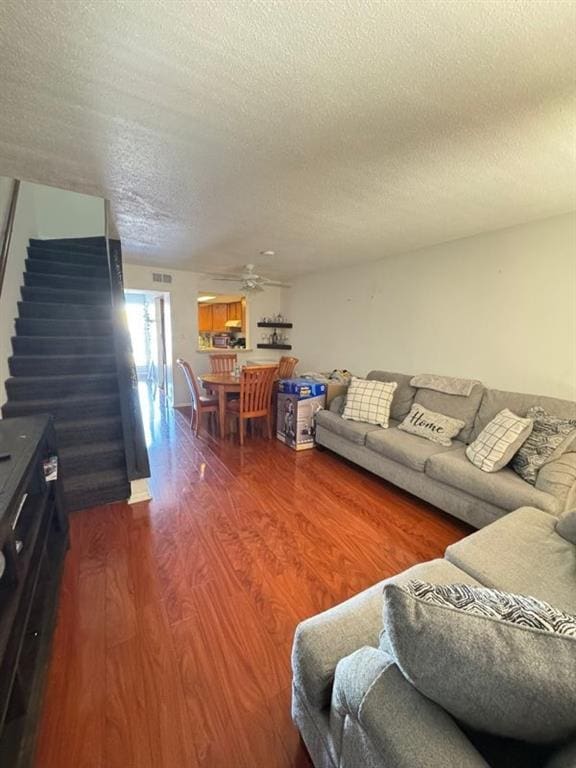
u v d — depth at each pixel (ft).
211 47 3.60
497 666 1.92
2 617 3.29
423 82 4.09
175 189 7.41
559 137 5.24
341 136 5.31
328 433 12.05
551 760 2.02
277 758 3.57
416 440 9.54
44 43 3.54
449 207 8.25
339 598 5.68
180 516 8.06
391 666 2.48
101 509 8.30
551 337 8.98
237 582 5.99
